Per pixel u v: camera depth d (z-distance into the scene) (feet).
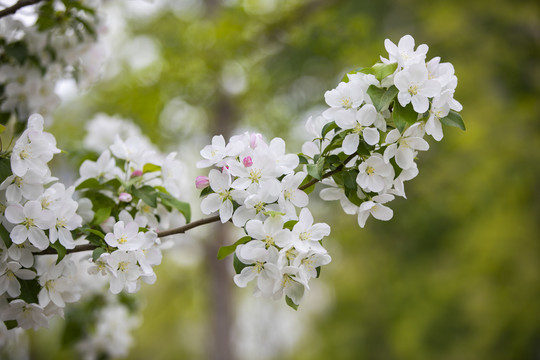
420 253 34.04
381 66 6.50
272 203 6.41
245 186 6.37
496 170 26.25
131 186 7.97
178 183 8.64
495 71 27.73
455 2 27.32
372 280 36.17
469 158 27.96
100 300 12.81
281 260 6.06
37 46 10.05
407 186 30.53
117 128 15.19
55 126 23.13
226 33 20.47
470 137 26.78
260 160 6.45
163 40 21.88
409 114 6.32
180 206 7.98
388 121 6.71
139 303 13.52
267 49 21.97
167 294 30.86
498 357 27.78
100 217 7.88
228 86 22.63
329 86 23.70
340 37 20.48
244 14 20.49
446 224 32.17
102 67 11.42
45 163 6.64
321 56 21.57
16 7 8.10
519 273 27.04
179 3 24.12
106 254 6.49
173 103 22.45
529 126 26.43
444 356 31.22
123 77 22.93
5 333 8.05
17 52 9.75
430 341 32.27
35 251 6.75
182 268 31.04
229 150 6.49
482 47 27.27
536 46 27.02
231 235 25.77
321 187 23.02
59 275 7.04
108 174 8.27
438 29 27.25
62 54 10.48
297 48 21.39
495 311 27.45
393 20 30.27
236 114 24.18
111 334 13.11
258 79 22.62
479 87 28.40
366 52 21.24
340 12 22.67
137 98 21.56
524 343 26.94
